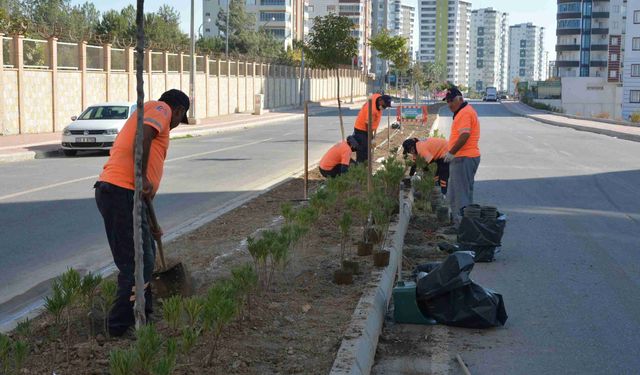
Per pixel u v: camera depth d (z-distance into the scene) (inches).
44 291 282.7
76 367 181.2
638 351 217.5
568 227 413.1
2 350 158.7
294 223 309.4
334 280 264.4
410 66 4252.0
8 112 1075.9
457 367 203.5
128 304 202.8
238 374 178.5
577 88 3914.9
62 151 904.9
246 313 222.8
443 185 487.8
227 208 462.9
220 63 1951.3
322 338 205.3
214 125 1437.0
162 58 1589.6
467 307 237.6
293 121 1737.2
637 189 580.1
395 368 202.2
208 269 286.7
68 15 2977.4
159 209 473.1
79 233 390.3
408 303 240.2
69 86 1218.0
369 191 386.6
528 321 245.4
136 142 180.4
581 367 204.5
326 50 822.5
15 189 555.2
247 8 5142.7
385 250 289.1
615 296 274.7
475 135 367.6
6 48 1068.5
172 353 152.6
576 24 5182.1
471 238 326.3
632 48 3166.8
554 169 722.8
